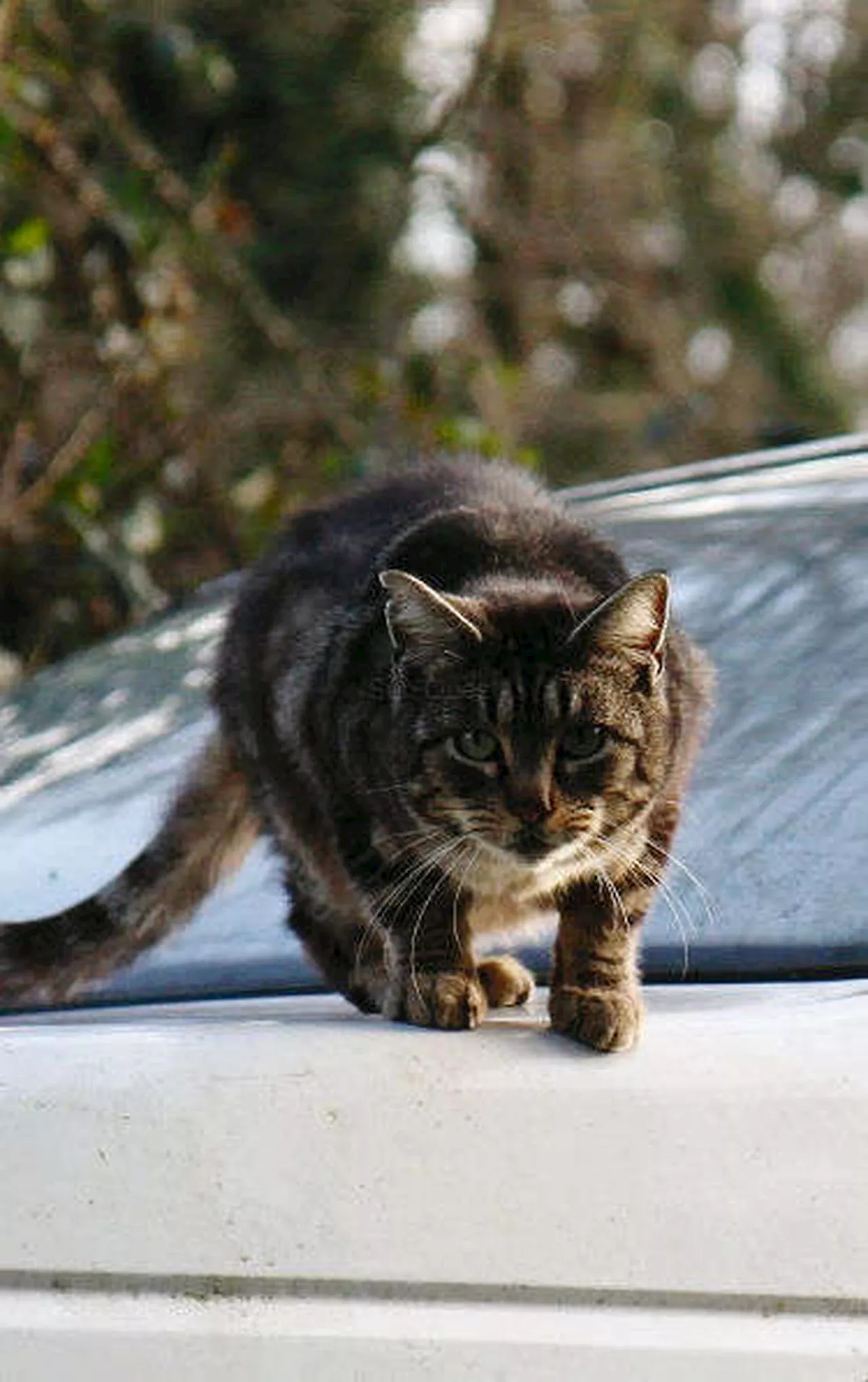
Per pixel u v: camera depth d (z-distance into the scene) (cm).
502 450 1631
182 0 1944
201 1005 593
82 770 727
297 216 1997
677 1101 434
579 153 2144
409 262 2059
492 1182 428
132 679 782
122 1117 435
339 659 671
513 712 630
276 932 672
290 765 689
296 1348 418
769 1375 415
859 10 2367
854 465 781
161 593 1562
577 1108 434
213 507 1605
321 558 730
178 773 711
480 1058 447
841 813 567
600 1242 423
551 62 2133
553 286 2148
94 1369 420
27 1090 441
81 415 1588
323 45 1998
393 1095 436
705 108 2345
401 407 1719
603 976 562
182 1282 424
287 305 1997
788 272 2469
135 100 1881
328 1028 468
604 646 633
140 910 675
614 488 835
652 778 614
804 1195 427
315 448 1705
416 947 614
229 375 1738
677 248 2312
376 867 642
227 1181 429
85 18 1741
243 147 1994
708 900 559
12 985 665
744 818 581
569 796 621
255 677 714
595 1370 414
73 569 1513
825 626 649
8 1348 421
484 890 649
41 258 1477
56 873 679
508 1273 422
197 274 1722
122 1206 429
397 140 2028
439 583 674
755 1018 471
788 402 2347
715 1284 422
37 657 1493
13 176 1505
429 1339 417
